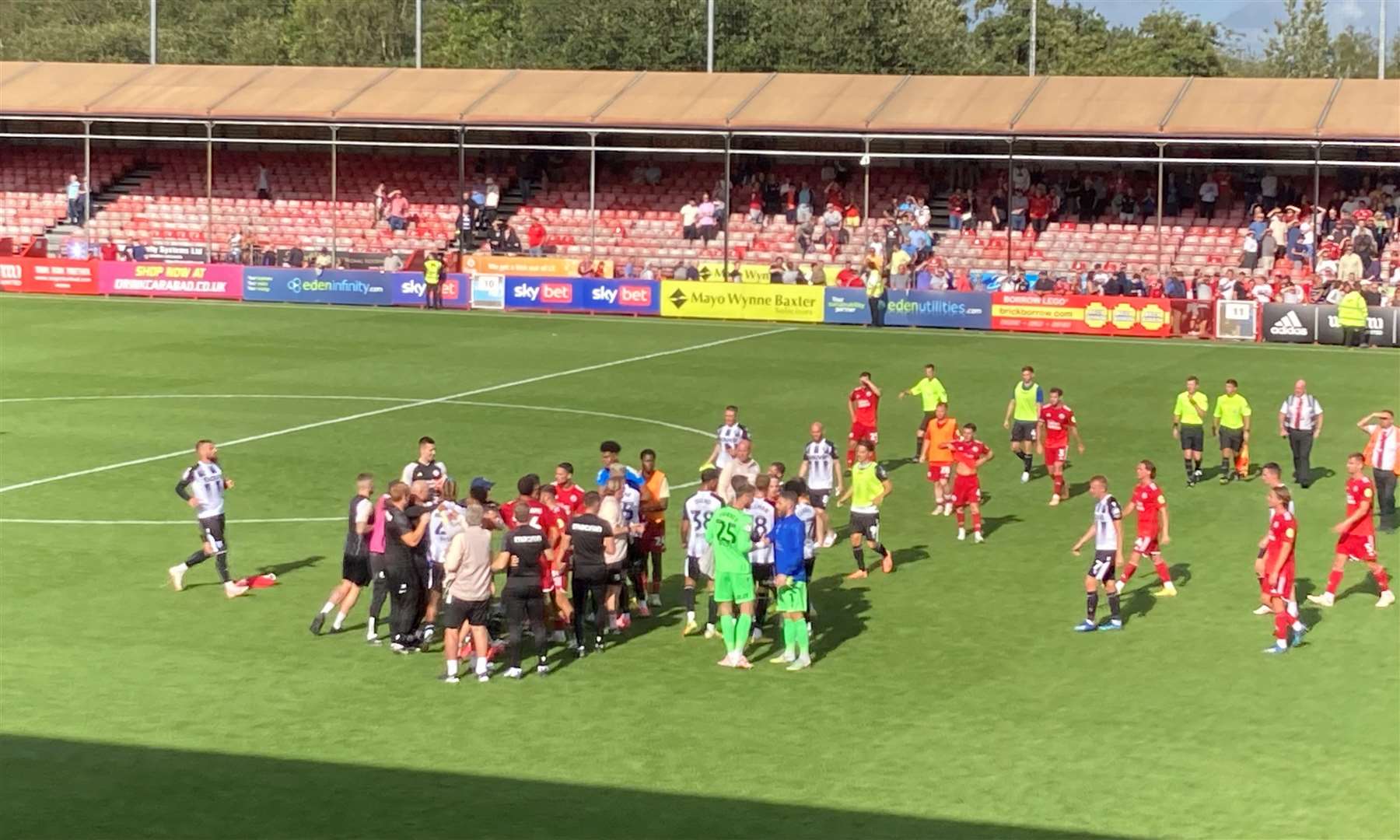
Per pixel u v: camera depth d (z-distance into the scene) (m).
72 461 33.44
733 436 27.69
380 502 21.64
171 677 20.08
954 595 24.52
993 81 63.75
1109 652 21.53
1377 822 15.70
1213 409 40.25
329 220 71.88
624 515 22.61
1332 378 44.78
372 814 15.66
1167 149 65.75
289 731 18.08
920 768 17.09
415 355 49.06
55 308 60.19
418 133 73.44
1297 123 57.78
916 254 63.41
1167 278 56.50
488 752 17.47
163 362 47.44
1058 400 30.78
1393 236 61.00
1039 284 57.69
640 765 17.09
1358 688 19.94
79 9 119.25
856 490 25.58
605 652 21.47
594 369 46.41
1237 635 22.33
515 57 93.62
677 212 69.81
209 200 66.19
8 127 75.19
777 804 16.02
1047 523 29.38
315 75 69.38
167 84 69.00
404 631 21.22
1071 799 16.25
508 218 70.81
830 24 86.06
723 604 20.73
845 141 68.31
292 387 43.16
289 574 25.27
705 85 65.62
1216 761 17.36
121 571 25.25
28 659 20.70
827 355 49.66
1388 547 27.47
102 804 15.81
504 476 32.28
